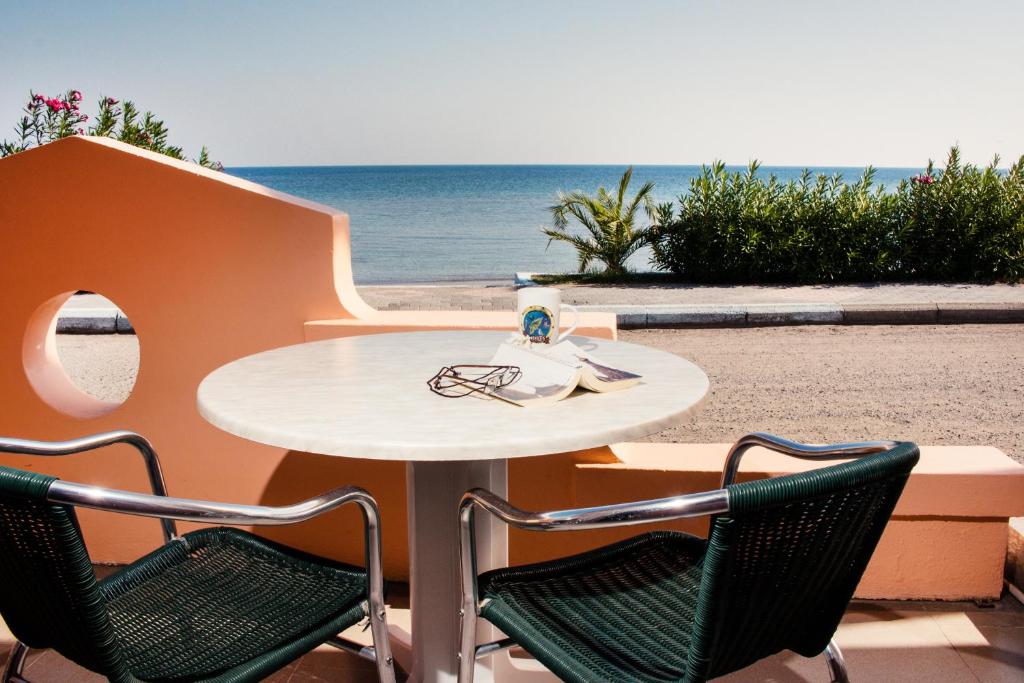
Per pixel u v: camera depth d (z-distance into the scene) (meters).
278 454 2.96
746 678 2.40
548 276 16.55
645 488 2.73
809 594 1.42
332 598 1.74
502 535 2.16
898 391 6.76
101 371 8.17
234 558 1.94
